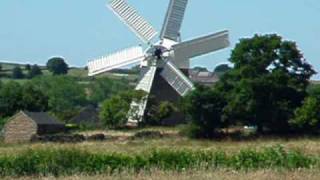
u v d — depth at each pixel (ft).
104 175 216.95
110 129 598.34
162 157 258.98
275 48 549.95
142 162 256.73
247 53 555.28
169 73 611.06
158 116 597.11
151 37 627.46
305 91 541.34
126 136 521.65
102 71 643.04
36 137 529.86
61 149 269.03
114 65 640.17
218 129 521.24
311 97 528.63
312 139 490.08
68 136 513.45
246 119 526.98
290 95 534.37
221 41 630.74
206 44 629.51
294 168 232.53
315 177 193.88
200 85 538.06
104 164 253.24
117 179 201.87
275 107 524.52
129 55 634.02
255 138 500.33
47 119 595.88
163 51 619.67
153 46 622.13
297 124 521.24
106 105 609.83
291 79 537.24
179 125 563.07
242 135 515.09
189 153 264.52
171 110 595.88
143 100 602.44
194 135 515.09
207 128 517.14
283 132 526.57
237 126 536.42
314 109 519.60
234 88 531.91
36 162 251.60
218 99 522.88
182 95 590.96
